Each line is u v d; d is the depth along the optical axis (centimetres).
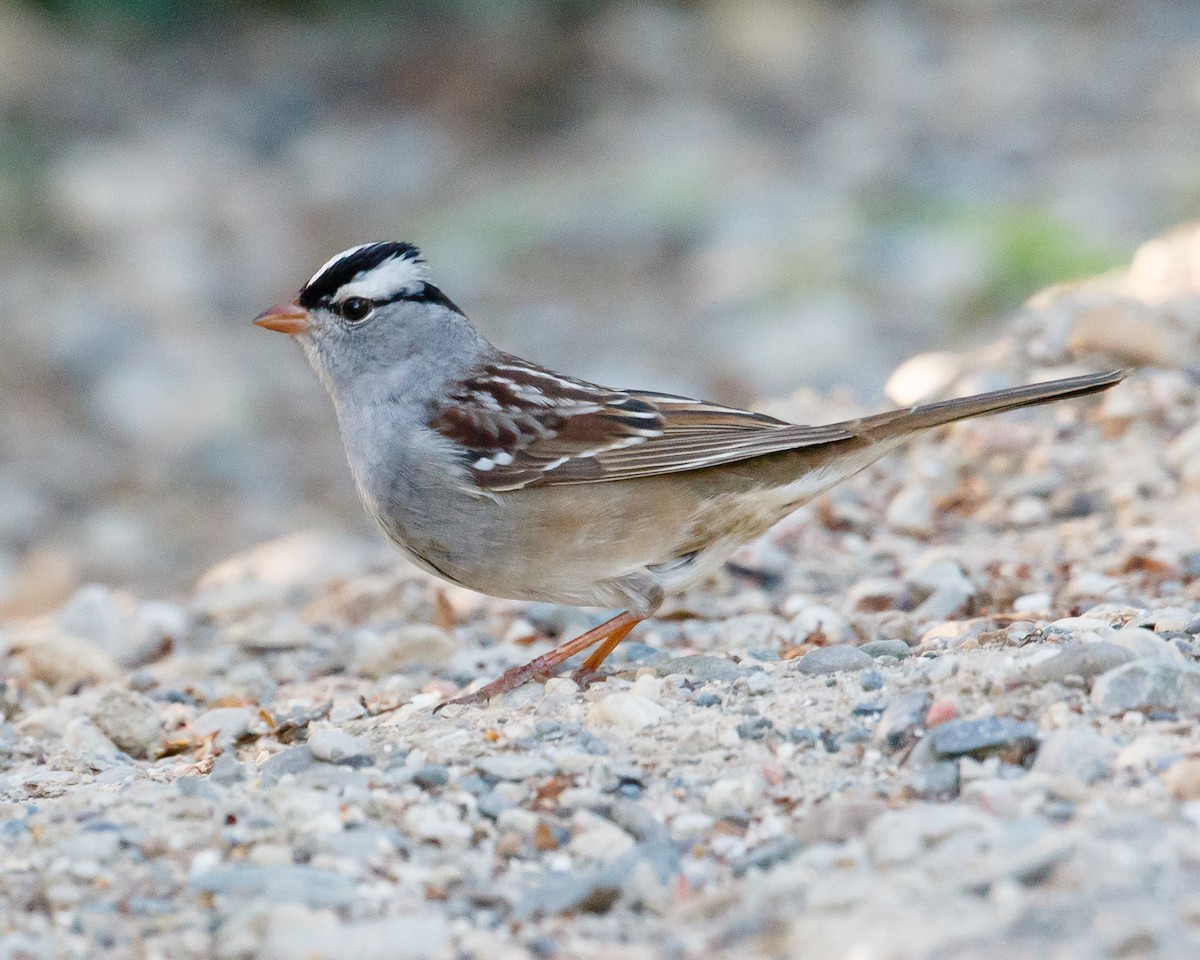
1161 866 525
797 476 829
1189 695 659
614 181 2636
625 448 818
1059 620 809
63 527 1809
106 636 1140
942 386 1305
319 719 845
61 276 2447
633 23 3200
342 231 2575
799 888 546
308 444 2028
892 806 612
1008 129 2789
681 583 846
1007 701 676
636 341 2162
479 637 1063
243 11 3291
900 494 1186
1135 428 1214
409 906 575
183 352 2227
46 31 3177
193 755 837
